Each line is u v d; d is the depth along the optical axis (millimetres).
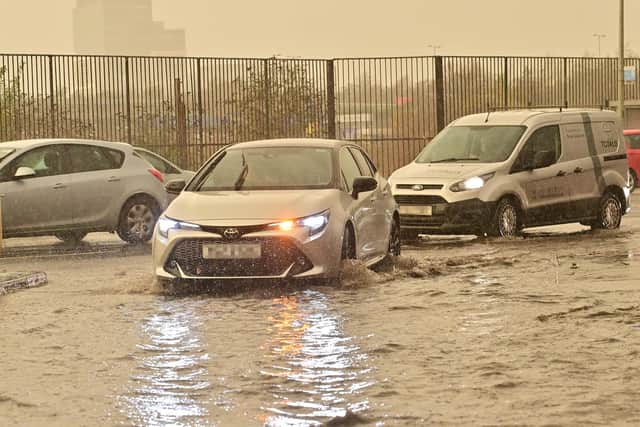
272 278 23719
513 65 67062
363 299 22750
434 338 18516
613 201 39344
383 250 27734
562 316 20422
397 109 64938
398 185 36094
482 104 65875
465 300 22500
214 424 13422
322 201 24547
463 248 33219
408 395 14672
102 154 35938
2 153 34625
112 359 17312
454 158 37281
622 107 72312
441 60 64312
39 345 18562
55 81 58531
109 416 13898
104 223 35531
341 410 13977
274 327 19781
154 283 24484
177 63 60938
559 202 37500
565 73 69812
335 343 18219
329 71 63969
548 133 37719
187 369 16484
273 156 26609
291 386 15289
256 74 62656
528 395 14555
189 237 23875
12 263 31297
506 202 35969
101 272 28734
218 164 26688
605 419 13328
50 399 14820
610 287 24094
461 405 14102
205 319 20750
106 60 59469
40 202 34250
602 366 16172
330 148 26797
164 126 60625
